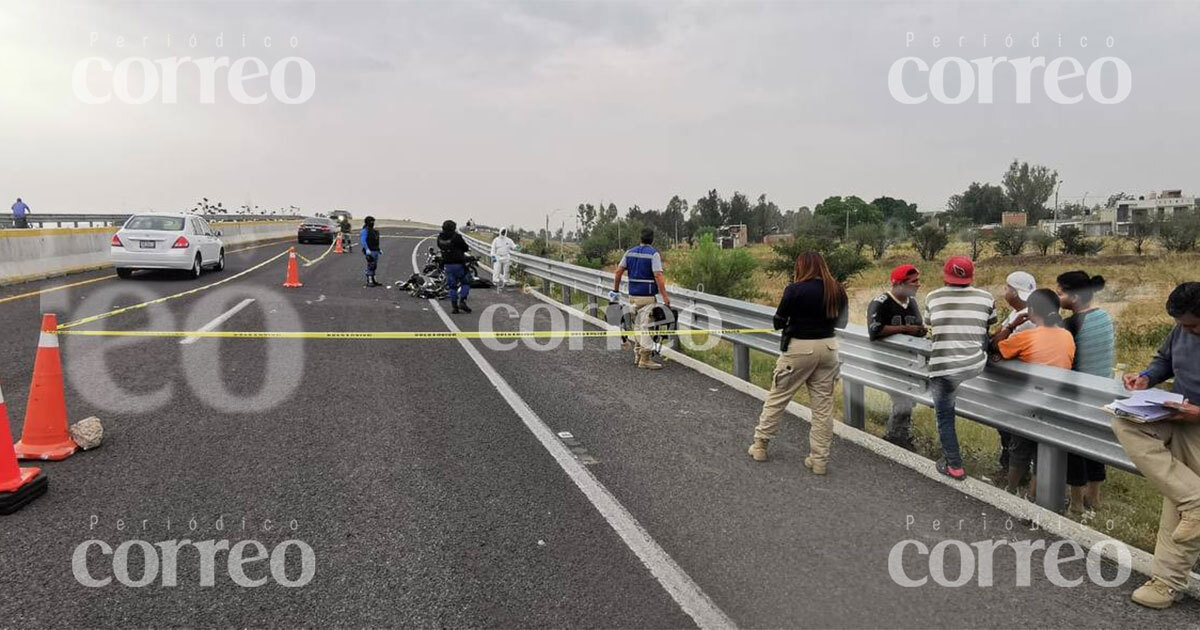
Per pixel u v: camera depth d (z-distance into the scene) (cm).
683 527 414
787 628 313
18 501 418
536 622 314
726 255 2008
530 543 390
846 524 422
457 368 843
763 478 498
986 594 345
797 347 504
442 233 1333
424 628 308
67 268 1825
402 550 379
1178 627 320
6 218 3109
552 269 1616
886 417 705
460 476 489
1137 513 487
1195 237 3403
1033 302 488
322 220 3972
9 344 898
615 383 791
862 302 2098
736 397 738
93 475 475
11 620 308
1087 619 326
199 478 474
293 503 437
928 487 484
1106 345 508
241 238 3653
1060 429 430
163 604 323
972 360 471
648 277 870
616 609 325
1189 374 346
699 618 319
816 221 5812
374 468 500
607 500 452
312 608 322
